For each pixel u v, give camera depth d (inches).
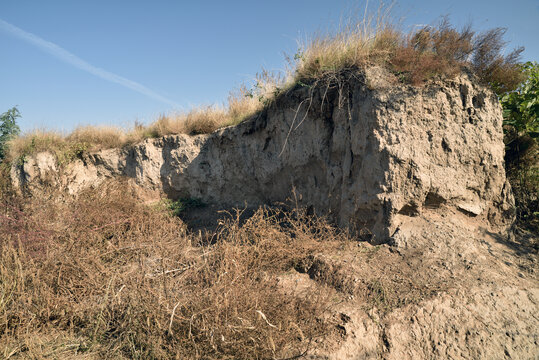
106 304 153.9
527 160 242.4
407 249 189.0
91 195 310.8
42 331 156.6
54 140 446.6
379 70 215.6
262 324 132.6
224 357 129.3
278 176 303.7
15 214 258.4
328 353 135.8
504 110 233.1
